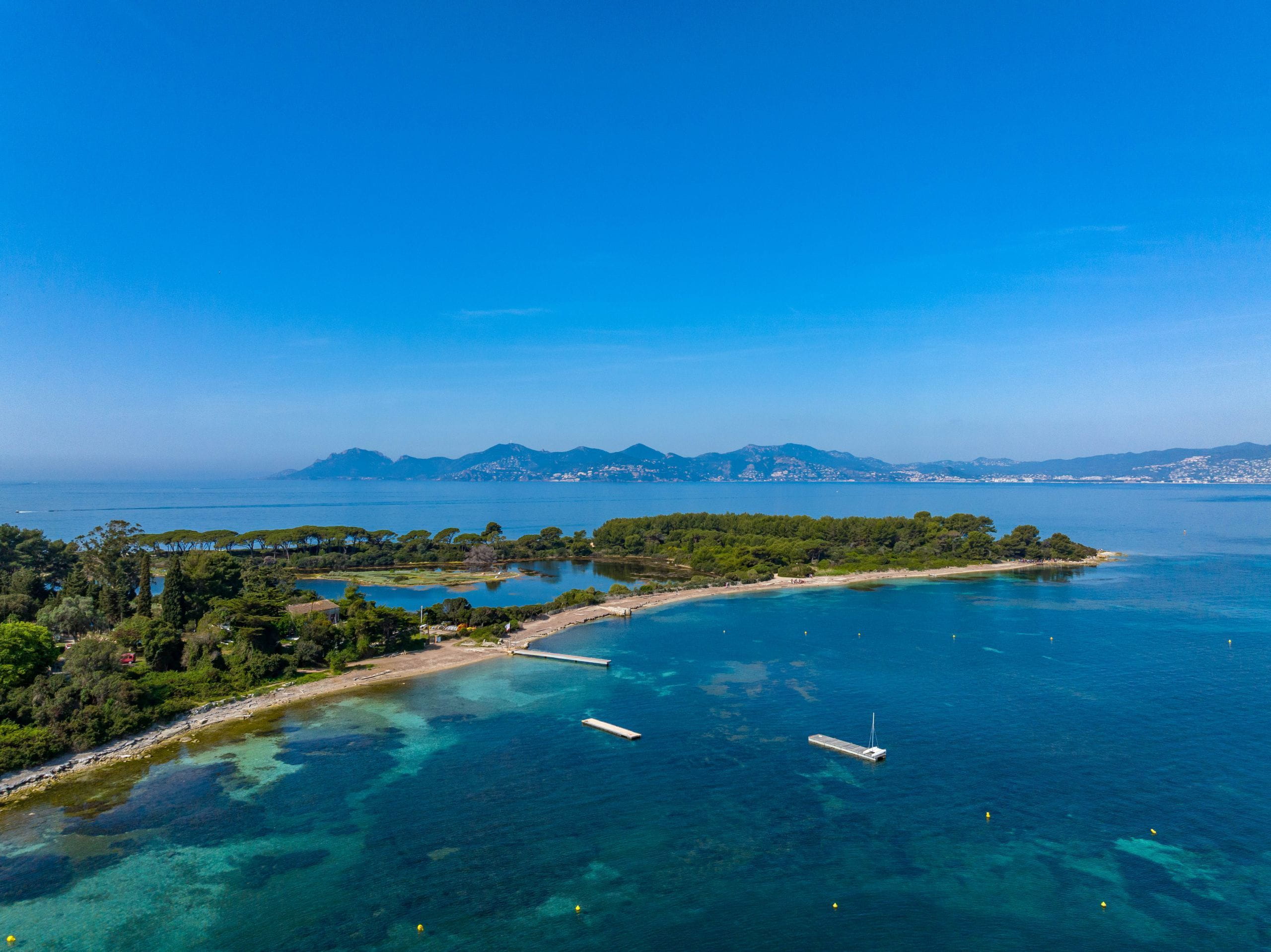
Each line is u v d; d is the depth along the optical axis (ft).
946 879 198.39
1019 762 271.49
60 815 229.45
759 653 437.17
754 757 278.05
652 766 269.23
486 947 171.83
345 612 479.82
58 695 286.46
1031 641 460.55
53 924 176.76
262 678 363.56
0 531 534.37
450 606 514.68
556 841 217.56
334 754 279.28
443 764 270.67
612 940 174.50
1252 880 195.62
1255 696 344.08
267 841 215.51
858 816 231.50
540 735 300.61
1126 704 334.44
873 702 340.18
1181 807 235.40
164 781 254.47
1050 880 197.16
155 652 353.31
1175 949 170.19
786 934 176.65
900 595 645.10
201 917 180.04
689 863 206.49
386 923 179.42
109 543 588.91
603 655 435.53
